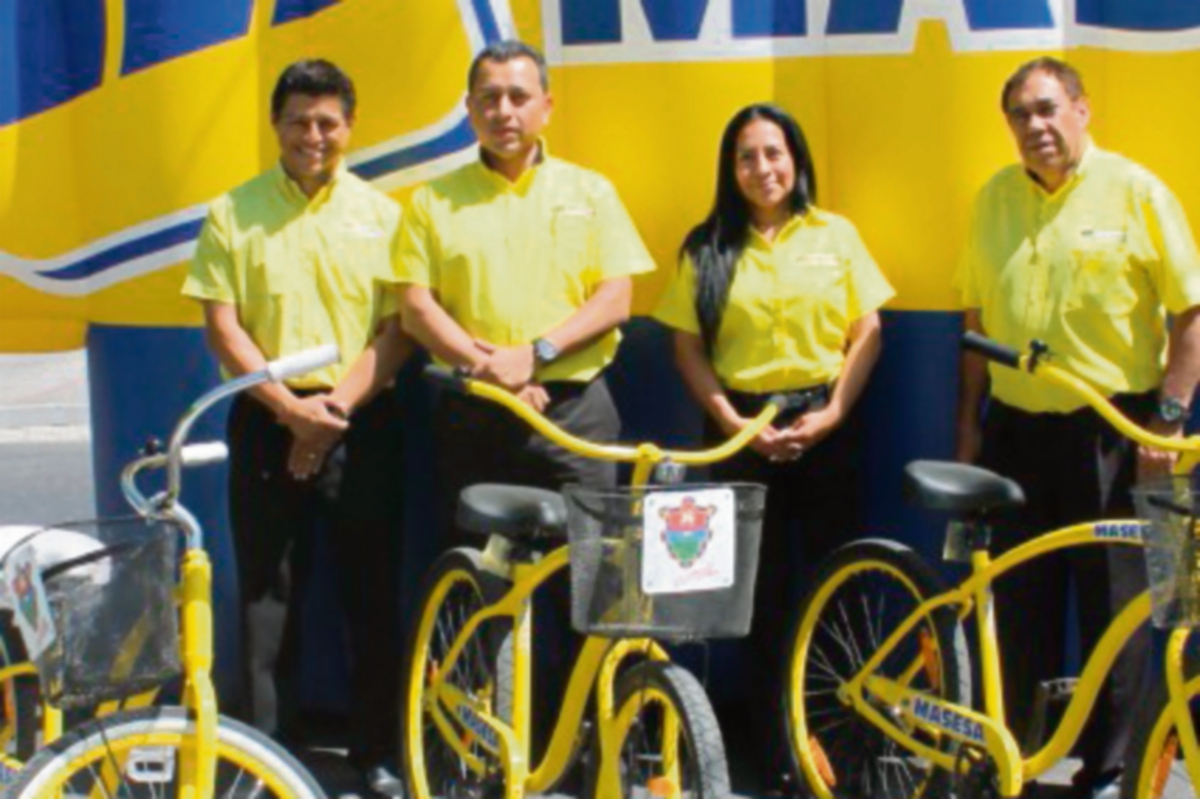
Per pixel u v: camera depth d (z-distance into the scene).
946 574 5.63
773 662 5.40
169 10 5.55
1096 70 5.51
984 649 4.66
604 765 4.35
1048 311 5.04
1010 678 5.25
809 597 5.23
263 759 3.73
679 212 5.57
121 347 5.75
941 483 4.64
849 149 5.56
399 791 5.34
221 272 5.18
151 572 3.60
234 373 5.15
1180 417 4.43
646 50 5.54
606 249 5.18
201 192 5.61
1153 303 5.03
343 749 5.76
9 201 5.70
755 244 5.26
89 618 3.57
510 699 4.66
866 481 5.64
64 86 5.71
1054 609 5.27
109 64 5.62
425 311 5.13
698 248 5.28
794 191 5.25
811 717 5.43
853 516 5.38
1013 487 4.62
